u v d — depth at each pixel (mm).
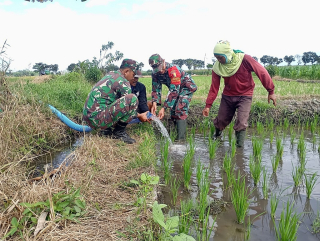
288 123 6969
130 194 2971
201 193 2998
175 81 5129
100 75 12766
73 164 3578
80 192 2814
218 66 5109
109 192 2967
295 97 8570
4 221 2160
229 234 2631
